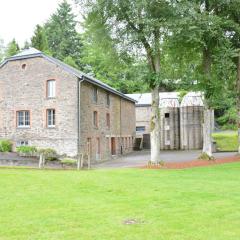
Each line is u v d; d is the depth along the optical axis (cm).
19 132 3472
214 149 4253
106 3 2439
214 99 2805
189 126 4916
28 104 3453
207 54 2834
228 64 2673
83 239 727
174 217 903
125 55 2633
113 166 2961
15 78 3522
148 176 1808
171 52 2822
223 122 6275
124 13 2477
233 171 2119
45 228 802
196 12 2412
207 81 2722
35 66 3447
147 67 2622
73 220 872
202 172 2089
